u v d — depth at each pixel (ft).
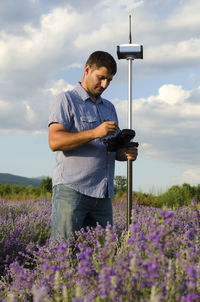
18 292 6.56
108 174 9.90
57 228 9.42
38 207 24.32
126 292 5.01
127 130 8.98
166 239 5.37
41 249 8.19
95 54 9.39
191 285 4.70
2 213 19.76
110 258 5.93
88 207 9.71
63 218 9.36
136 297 5.11
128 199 9.70
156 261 5.09
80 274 5.54
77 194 9.40
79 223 9.44
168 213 5.31
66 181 9.39
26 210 22.56
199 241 7.41
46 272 6.00
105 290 4.82
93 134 8.63
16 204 24.56
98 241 6.38
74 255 8.75
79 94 9.93
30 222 15.94
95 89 9.68
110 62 9.20
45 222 17.04
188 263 5.30
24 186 51.52
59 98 9.59
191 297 4.49
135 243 5.99
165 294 4.94
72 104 9.61
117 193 38.09
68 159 9.50
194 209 9.79
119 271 5.19
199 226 9.39
